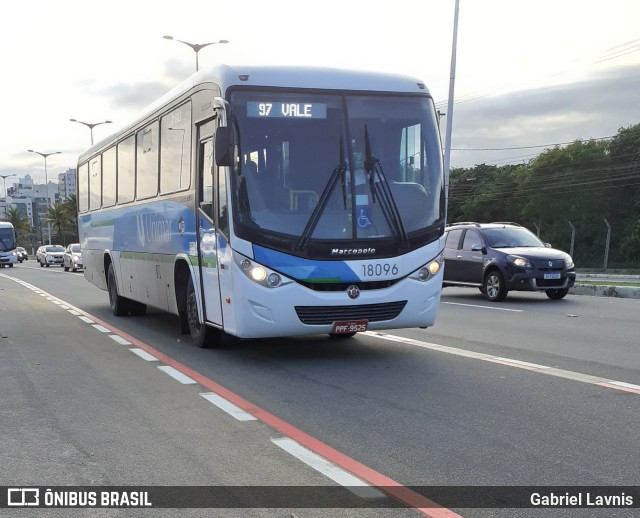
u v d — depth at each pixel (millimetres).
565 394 6645
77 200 17859
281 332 7645
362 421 5824
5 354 9445
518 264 15750
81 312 15180
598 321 12375
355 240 7723
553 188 59625
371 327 7922
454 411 6082
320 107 7957
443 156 8453
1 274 36312
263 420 5914
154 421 5930
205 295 8797
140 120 11742
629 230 53344
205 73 8586
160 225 10594
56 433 5605
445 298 17328
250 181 7676
